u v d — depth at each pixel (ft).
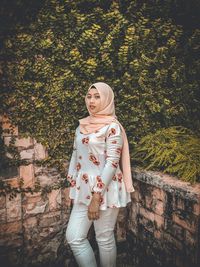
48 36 10.69
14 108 10.59
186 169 9.73
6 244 10.90
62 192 11.52
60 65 10.93
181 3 12.26
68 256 11.76
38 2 10.52
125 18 11.62
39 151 11.04
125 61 11.51
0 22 10.19
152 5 11.91
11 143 10.66
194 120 12.62
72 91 11.16
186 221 9.07
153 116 12.16
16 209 10.91
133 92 11.80
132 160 11.37
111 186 9.14
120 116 11.76
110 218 9.31
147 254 10.96
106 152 9.02
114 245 9.72
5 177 10.77
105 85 9.46
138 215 11.37
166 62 12.09
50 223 11.44
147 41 11.80
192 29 12.51
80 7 11.07
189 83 12.49
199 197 8.49
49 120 11.03
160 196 10.12
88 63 11.09
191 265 9.00
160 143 10.91
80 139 9.24
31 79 10.69
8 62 10.38
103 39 11.32
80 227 9.29
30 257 11.27
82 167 9.22
